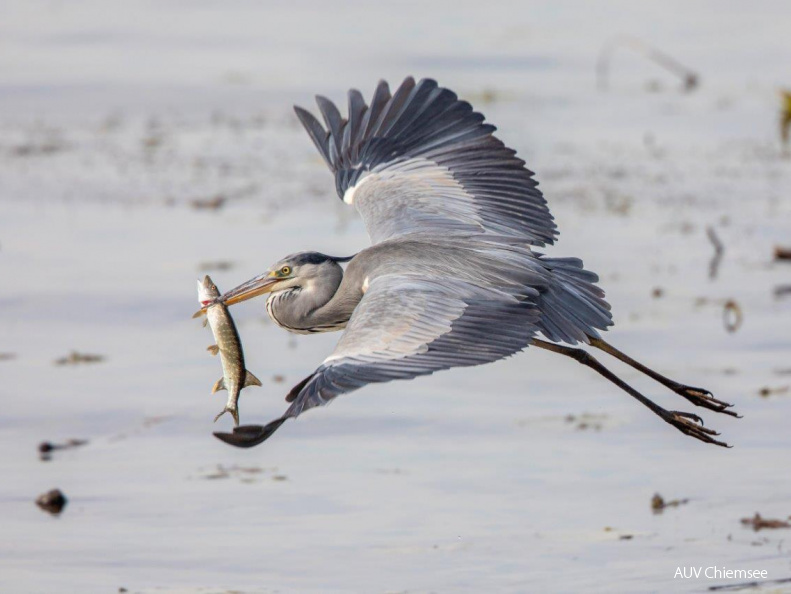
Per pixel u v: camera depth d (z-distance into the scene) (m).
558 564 10.58
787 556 10.63
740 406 13.45
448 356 8.35
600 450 12.68
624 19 31.39
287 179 21.28
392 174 10.40
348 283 9.75
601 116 24.25
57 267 17.47
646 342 15.09
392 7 32.84
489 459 12.50
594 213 19.34
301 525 11.30
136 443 12.88
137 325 15.75
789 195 20.17
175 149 22.86
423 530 11.18
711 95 25.53
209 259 17.58
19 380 14.21
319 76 26.44
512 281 9.12
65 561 10.71
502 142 10.29
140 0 33.59
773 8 32.44
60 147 22.89
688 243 18.25
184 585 10.30
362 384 8.02
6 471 12.30
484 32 30.11
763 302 16.25
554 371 14.70
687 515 11.38
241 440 7.30
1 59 27.97
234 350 9.33
